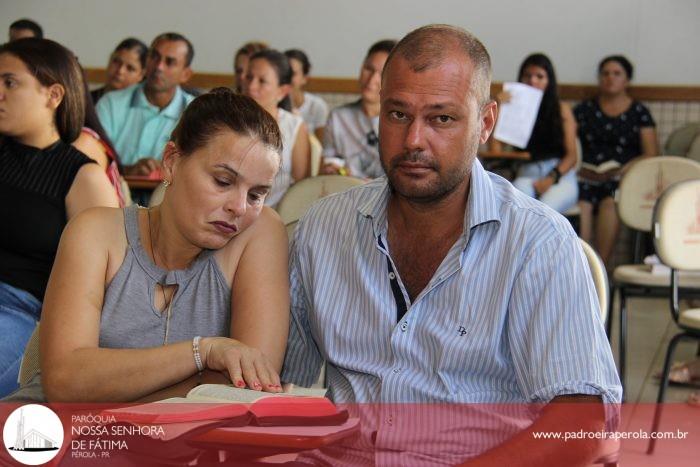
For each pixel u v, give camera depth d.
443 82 1.35
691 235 3.29
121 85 5.75
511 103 5.55
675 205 3.28
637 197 4.41
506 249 1.43
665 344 4.64
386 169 1.41
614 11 6.93
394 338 1.48
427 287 1.46
